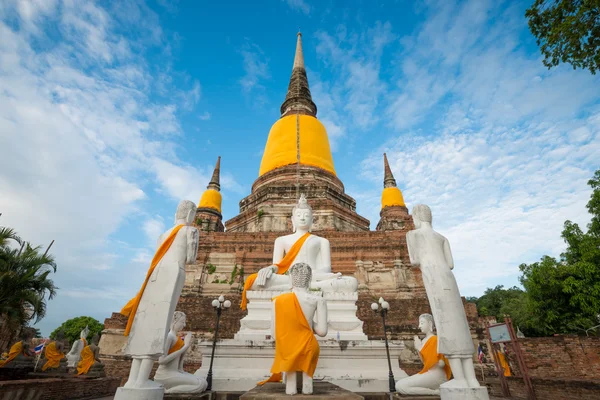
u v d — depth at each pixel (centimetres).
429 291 698
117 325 1933
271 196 2783
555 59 1090
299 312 588
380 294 2134
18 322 1622
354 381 991
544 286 2294
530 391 1312
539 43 1130
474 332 1850
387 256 2269
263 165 3294
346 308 1195
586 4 943
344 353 1045
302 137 3219
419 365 1723
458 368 632
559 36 1037
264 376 997
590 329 1988
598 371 1441
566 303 2253
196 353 1788
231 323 1898
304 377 558
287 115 3619
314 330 621
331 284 1240
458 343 636
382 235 2350
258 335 1119
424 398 823
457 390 607
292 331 578
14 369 1634
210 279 2236
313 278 1291
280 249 1428
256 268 2264
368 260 2270
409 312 1922
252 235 2361
